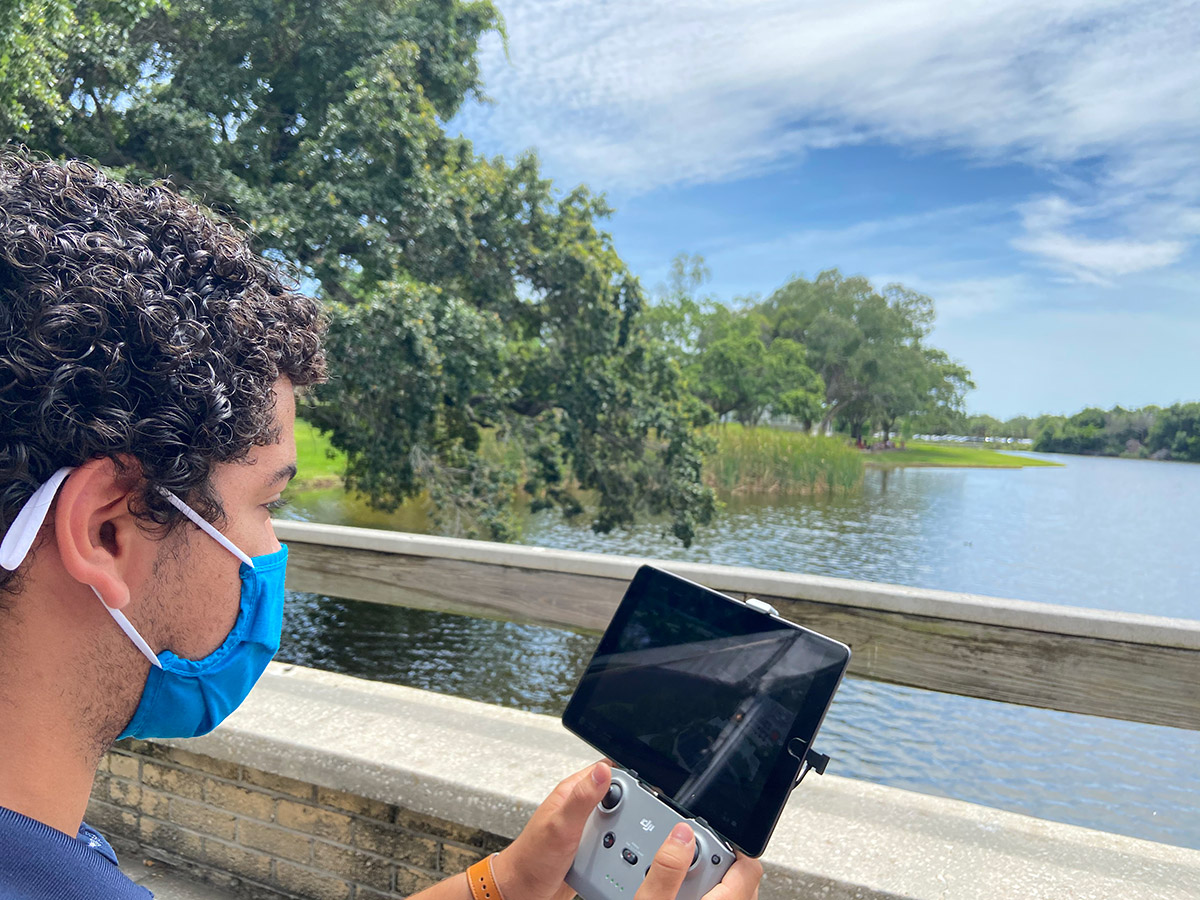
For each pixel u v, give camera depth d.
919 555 21.06
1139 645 1.75
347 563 2.55
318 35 14.32
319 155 13.44
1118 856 1.32
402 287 12.33
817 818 1.40
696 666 0.90
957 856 1.30
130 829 1.82
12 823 0.38
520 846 0.73
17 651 0.42
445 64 16.12
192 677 0.48
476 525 15.61
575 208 17.00
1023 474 64.12
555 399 17.00
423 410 13.05
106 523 0.43
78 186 0.47
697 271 60.59
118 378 0.40
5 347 0.39
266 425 0.48
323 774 1.56
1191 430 92.81
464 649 10.75
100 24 11.97
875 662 1.96
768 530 23.31
